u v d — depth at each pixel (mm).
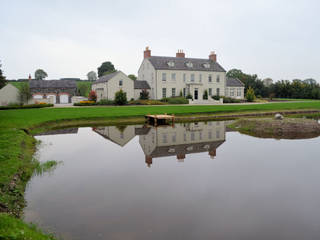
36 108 31219
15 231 4031
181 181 7816
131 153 11312
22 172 8008
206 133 16672
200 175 8367
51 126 19188
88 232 4961
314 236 4902
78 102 39688
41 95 46594
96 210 5902
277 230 5102
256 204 6258
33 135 15539
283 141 14055
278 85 62250
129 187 7324
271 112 28750
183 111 27078
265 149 12070
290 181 7824
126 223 5324
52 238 4645
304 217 5633
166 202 6352
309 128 17031
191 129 18453
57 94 47500
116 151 11711
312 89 59531
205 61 46688
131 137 15203
